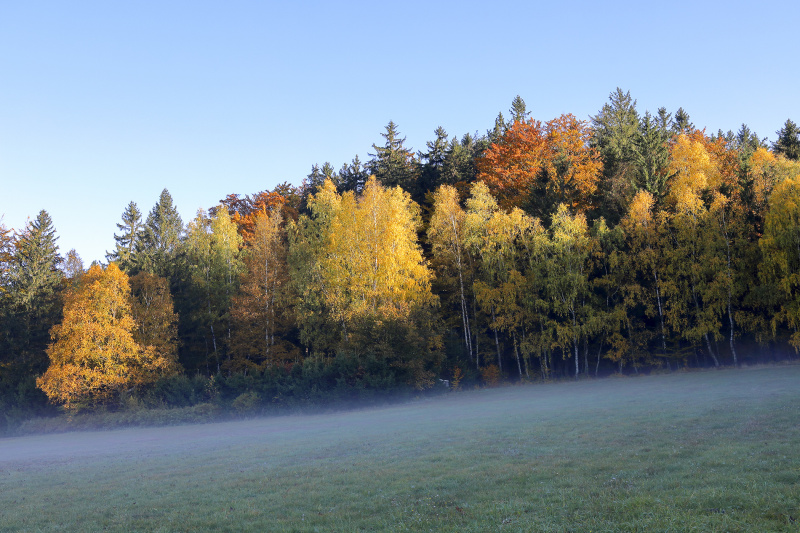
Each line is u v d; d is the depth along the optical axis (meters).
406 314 46.72
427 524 9.35
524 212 54.31
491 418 26.39
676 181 52.00
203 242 63.78
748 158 59.66
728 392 27.66
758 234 48.44
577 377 49.53
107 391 46.88
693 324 48.22
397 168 78.81
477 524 8.98
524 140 66.75
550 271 49.59
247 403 42.66
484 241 53.94
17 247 63.41
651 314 48.88
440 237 55.75
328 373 44.34
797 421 16.17
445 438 20.50
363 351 46.22
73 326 46.69
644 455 13.57
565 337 48.72
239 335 53.56
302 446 22.12
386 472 14.53
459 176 74.56
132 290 54.09
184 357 59.53
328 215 58.03
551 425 21.41
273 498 12.59
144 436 35.53
